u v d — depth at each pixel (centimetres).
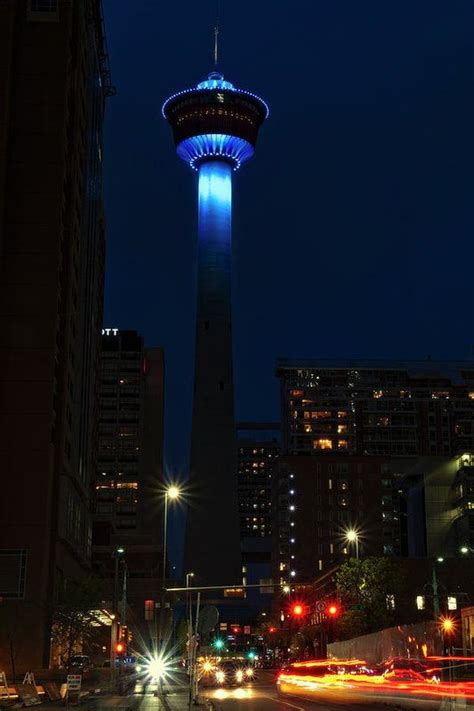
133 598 17950
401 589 9975
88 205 11900
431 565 11350
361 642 7488
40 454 8750
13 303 9125
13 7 9800
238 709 4025
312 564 18375
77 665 8338
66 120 9794
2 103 9494
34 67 9756
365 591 9475
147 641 15750
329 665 5934
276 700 4869
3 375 8938
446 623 6594
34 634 8200
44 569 8500
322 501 18800
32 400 8888
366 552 18500
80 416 11112
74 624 8200
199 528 19425
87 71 11494
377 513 18812
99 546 19750
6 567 8419
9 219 9344
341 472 19012
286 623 16925
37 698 4459
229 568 19262
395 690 4053
